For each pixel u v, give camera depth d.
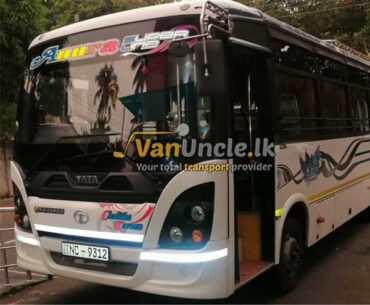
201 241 3.79
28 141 4.66
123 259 3.96
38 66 4.78
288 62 5.18
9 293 5.29
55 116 4.51
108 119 4.16
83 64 4.43
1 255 6.27
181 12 3.99
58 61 4.61
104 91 4.24
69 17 23.06
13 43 11.61
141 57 4.10
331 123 6.44
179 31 3.96
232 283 3.96
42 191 4.47
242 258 4.84
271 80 4.71
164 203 3.81
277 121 4.77
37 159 4.55
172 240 3.83
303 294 5.17
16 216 4.83
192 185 3.79
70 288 5.45
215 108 3.85
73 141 4.30
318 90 6.03
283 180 4.86
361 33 20.48
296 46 5.41
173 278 3.79
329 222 6.28
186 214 3.81
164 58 3.98
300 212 5.47
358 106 7.76
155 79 4.00
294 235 5.29
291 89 5.22
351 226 8.70
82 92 4.38
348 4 22.70
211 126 3.84
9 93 11.94
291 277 5.18
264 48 4.59
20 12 11.45
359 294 5.18
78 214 4.21
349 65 7.35
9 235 8.32
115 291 5.31
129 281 3.95
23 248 4.71
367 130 8.17
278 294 5.09
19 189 4.70
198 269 3.76
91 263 4.20
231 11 4.26
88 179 4.18
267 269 4.61
